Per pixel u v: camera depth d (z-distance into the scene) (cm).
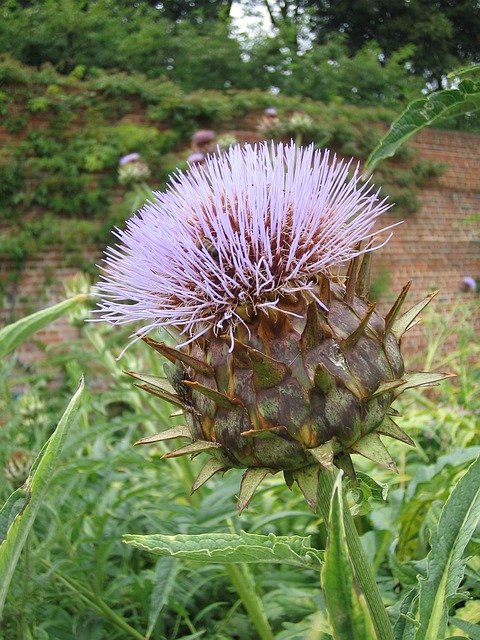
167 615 34
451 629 26
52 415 57
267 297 20
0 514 18
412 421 49
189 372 22
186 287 21
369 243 21
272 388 19
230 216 22
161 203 23
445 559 18
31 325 32
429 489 33
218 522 35
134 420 40
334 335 20
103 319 22
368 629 14
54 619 32
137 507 36
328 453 19
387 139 23
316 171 21
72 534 33
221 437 20
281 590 32
